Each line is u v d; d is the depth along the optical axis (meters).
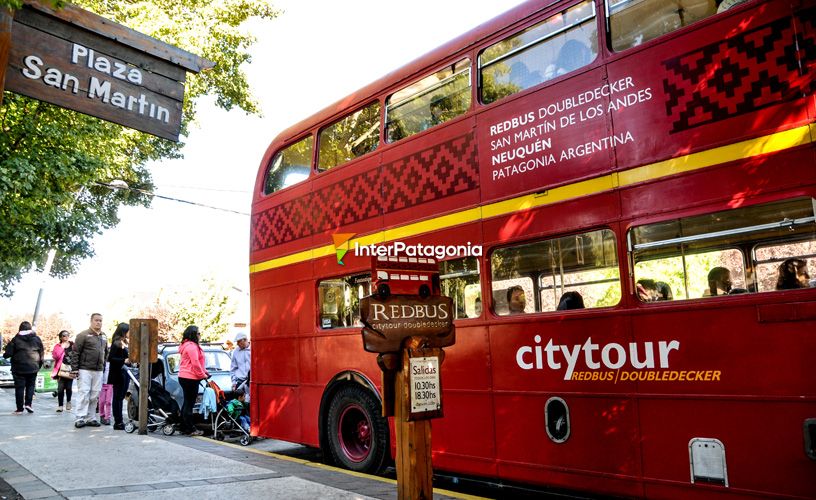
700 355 4.85
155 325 10.56
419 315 4.89
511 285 6.28
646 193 5.27
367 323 4.57
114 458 7.61
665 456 4.97
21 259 13.34
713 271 4.88
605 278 5.53
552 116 6.05
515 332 6.14
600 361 5.46
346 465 7.88
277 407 9.20
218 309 36.44
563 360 5.73
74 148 12.51
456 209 6.83
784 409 4.40
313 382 8.55
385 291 4.73
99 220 15.27
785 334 4.45
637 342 5.23
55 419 12.48
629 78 5.50
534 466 5.86
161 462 7.36
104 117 4.57
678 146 5.11
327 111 8.91
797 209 4.49
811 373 4.30
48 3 4.33
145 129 4.79
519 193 6.23
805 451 4.27
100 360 11.28
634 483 5.14
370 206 7.92
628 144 5.45
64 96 4.40
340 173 8.47
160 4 18.72
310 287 8.76
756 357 4.56
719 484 4.66
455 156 6.93
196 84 19.72
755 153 4.68
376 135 8.06
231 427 10.99
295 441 8.77
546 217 5.97
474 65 6.89
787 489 4.34
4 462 7.34
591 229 5.63
